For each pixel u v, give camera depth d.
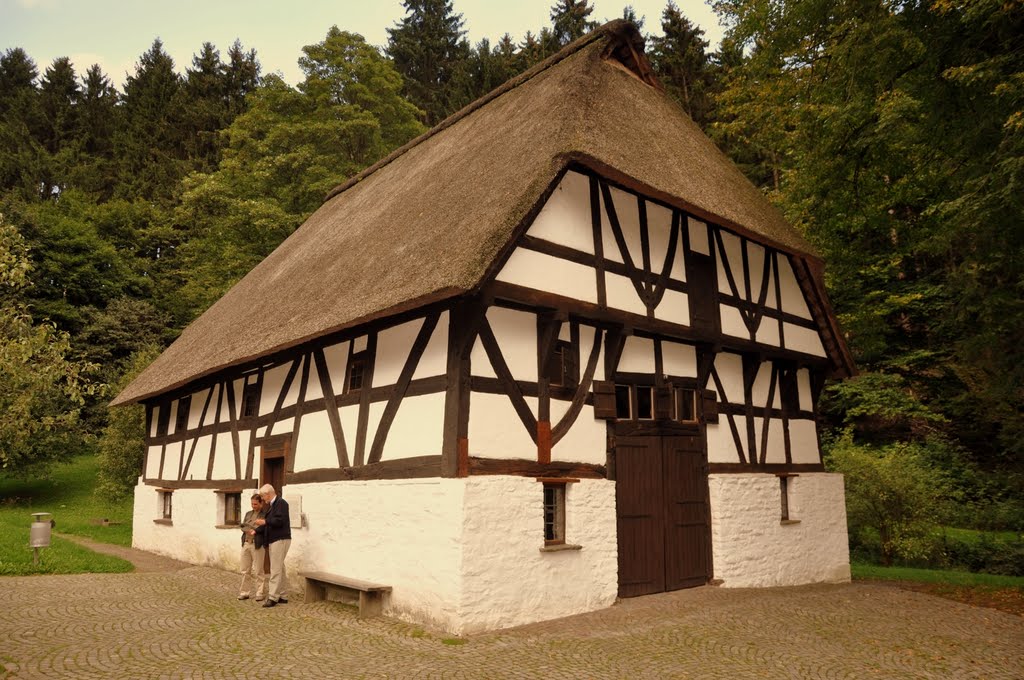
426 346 7.70
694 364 10.03
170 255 35.12
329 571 8.55
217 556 11.37
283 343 8.89
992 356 11.48
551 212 8.15
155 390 12.87
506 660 5.74
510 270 7.49
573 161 7.88
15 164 40.47
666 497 9.24
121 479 20.25
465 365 7.25
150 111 45.16
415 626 6.95
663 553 9.06
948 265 18.14
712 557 9.70
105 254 30.67
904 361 18.86
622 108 10.45
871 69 10.80
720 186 10.87
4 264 13.05
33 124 46.06
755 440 10.86
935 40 9.74
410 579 7.24
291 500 9.46
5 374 12.38
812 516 11.34
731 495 9.90
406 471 7.60
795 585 10.56
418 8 41.91
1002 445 18.27
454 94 33.81
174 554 12.92
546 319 8.08
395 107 24.98
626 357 9.11
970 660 6.21
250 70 46.78
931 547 14.16
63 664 5.37
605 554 8.08
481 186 8.70
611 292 8.68
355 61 24.06
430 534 7.06
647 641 6.49
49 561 10.19
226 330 12.39
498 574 6.92
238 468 11.27
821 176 12.36
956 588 10.12
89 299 30.19
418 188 11.23
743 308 10.78
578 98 9.24
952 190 10.71
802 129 12.77
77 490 21.91
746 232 9.95
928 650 6.53
